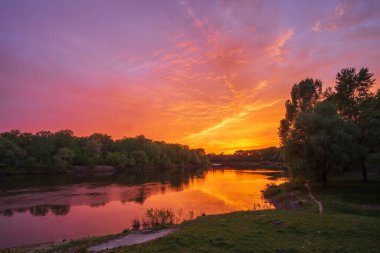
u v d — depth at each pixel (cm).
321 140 4047
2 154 11362
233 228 1919
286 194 4516
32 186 7088
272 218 2195
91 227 3144
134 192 5872
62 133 14562
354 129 4247
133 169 15712
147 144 17800
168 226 2331
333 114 4647
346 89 5438
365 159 4425
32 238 2777
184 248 1534
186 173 12669
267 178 8931
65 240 2552
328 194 3881
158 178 9644
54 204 4550
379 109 4678
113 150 16850
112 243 1939
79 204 4528
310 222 2014
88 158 13562
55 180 8812
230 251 1450
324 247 1470
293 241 1584
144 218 3456
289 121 6762
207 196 5162
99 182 8144
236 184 7269
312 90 6619
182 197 5075
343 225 1916
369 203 3200
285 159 4747
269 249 1454
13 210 4116
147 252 1516
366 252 1398
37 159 12319
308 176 4372
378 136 4103
